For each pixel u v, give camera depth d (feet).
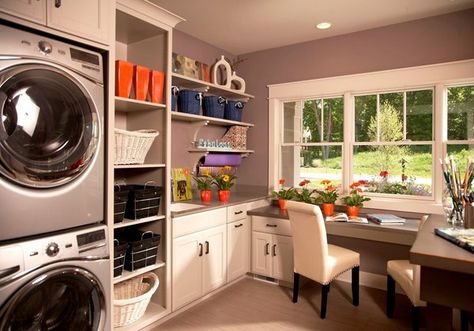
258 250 11.17
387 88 10.66
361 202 10.28
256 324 8.36
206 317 8.70
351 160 11.46
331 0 8.93
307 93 12.06
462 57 9.53
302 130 12.62
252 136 13.42
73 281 5.65
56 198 5.47
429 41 9.98
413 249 4.63
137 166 7.61
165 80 8.45
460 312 7.19
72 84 5.67
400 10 9.53
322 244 8.50
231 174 12.85
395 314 8.91
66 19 5.78
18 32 4.99
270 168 12.94
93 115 6.01
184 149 11.32
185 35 11.37
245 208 11.27
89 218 6.03
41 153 5.33
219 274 10.07
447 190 7.49
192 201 10.66
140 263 7.80
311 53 12.04
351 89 11.22
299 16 9.95
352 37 11.25
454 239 4.99
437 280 4.41
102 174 6.30
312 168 12.41
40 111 5.32
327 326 8.27
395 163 10.84
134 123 9.05
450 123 10.00
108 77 6.57
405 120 10.64
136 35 8.63
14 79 4.89
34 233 5.18
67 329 5.74
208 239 9.61
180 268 8.71
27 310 5.16
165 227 8.39
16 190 4.97
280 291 10.36
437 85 9.91
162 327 8.16
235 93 12.36
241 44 12.43
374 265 10.87
